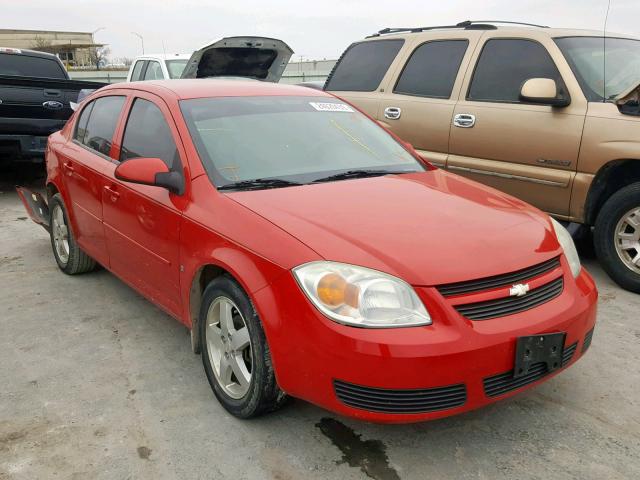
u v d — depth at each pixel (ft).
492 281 8.35
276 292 8.39
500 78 17.24
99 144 14.29
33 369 11.41
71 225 15.48
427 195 10.53
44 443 9.16
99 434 9.37
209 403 10.21
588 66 16.08
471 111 17.38
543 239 9.45
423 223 9.20
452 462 8.64
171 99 12.10
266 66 29.71
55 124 26.53
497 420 9.62
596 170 14.88
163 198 11.02
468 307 8.10
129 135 13.05
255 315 8.82
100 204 13.51
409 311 7.87
